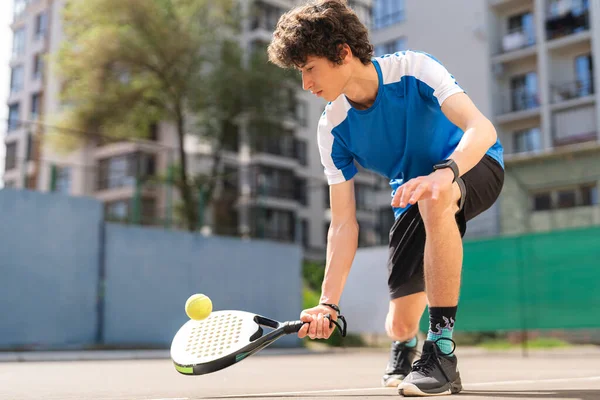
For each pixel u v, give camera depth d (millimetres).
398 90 2115
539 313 9570
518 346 12180
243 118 22000
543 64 19828
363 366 6195
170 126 24219
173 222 13977
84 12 20516
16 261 10617
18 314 10539
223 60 21312
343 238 2305
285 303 14242
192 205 19562
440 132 2217
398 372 2619
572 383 2760
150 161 21094
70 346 10938
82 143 20172
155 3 20406
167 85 20719
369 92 2119
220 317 2025
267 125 21641
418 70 2092
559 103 19344
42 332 10758
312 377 4043
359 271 13109
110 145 21359
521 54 20375
